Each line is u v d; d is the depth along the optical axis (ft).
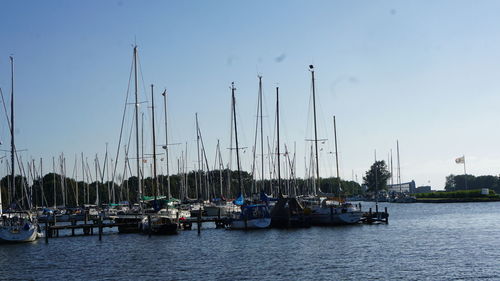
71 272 157.69
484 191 629.51
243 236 236.02
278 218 263.08
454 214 395.75
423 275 141.18
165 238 235.61
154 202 266.16
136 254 189.37
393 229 260.01
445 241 211.00
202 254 185.06
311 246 198.39
